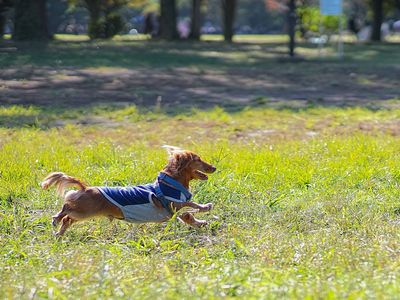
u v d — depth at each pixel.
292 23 28.05
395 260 6.29
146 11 49.28
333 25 42.16
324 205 8.37
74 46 29.38
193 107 16.11
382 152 10.83
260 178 9.41
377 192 9.02
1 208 8.37
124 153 10.86
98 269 5.93
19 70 21.77
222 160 10.15
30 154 10.63
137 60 25.48
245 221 7.89
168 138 12.58
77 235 7.40
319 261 6.31
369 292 5.06
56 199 8.50
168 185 7.20
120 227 7.63
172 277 5.73
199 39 40.72
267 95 18.56
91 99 17.41
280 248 6.76
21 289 5.45
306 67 24.95
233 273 5.79
